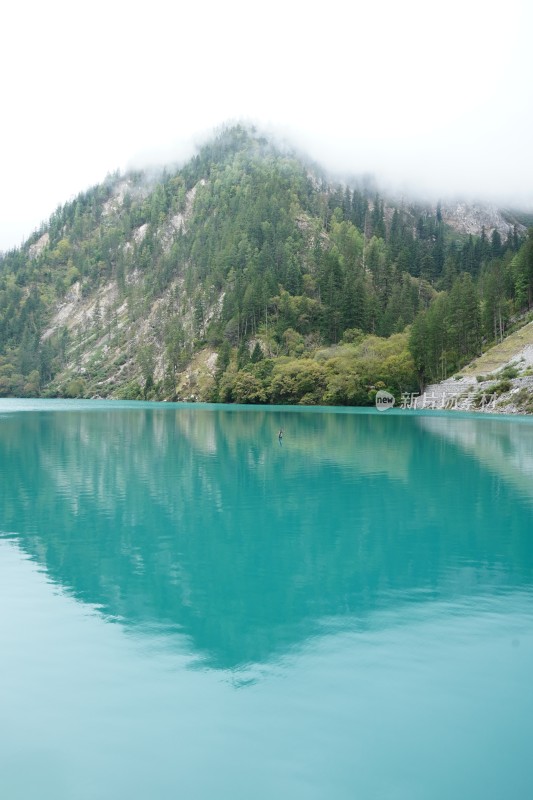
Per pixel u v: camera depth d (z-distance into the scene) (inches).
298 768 369.1
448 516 997.2
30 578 695.7
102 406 5374.0
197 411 4340.6
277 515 999.6
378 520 971.9
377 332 6633.9
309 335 6865.2
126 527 920.9
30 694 447.2
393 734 399.2
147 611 605.3
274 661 500.1
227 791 348.8
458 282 5565.9
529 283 5388.8
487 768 370.6
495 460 1644.9
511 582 690.2
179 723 412.5
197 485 1261.1
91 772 364.5
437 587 674.8
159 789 350.3
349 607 615.2
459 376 4739.2
